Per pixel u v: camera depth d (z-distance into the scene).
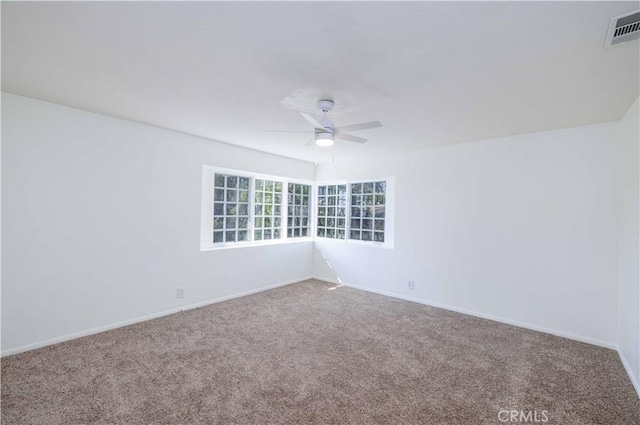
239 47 1.78
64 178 2.93
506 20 1.47
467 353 2.87
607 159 3.06
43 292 2.83
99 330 3.17
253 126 3.39
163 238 3.67
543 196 3.43
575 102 2.53
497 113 2.81
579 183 3.21
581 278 3.19
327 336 3.21
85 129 3.04
